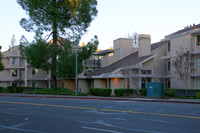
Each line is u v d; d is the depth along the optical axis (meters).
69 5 25.52
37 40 26.72
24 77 47.56
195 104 16.80
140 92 25.59
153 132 7.21
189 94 21.91
